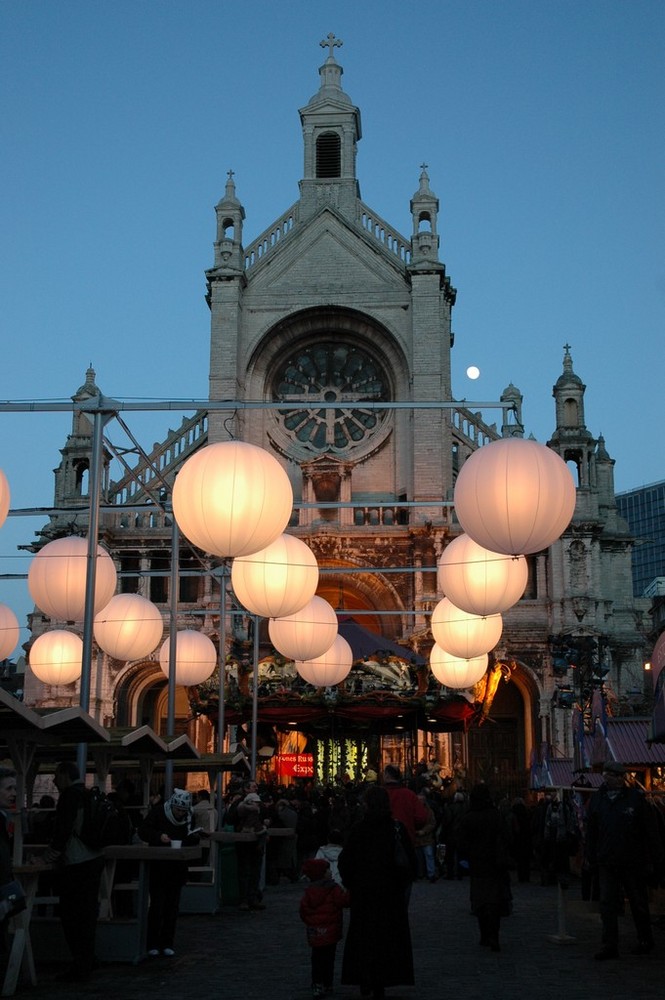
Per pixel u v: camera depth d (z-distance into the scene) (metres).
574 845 29.17
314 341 67.94
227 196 68.69
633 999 13.97
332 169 71.62
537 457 21.88
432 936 20.58
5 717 15.42
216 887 24.64
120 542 64.38
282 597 27.69
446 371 67.94
